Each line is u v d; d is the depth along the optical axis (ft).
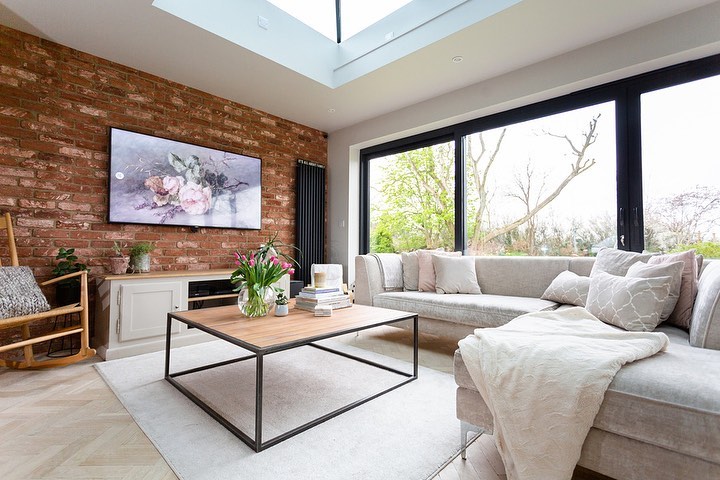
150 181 10.56
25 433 4.94
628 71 8.75
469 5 8.43
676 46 7.91
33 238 8.71
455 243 12.41
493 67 10.33
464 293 10.00
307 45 10.96
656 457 3.17
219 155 12.23
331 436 4.91
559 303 8.22
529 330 4.90
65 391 6.43
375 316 6.98
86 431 5.00
